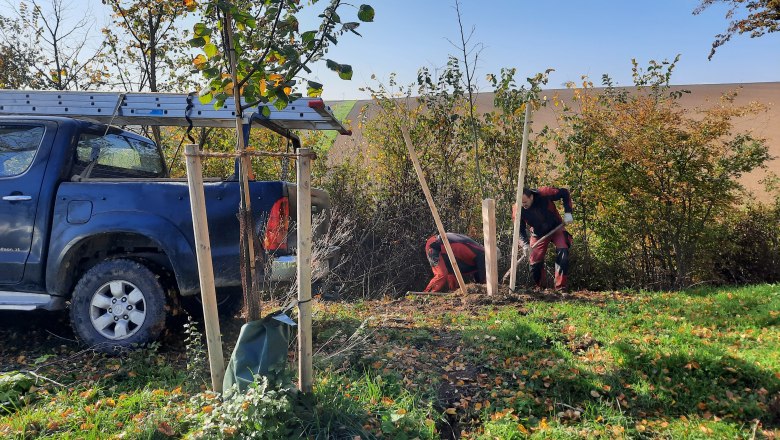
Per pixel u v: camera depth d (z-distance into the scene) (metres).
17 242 4.74
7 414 3.48
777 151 18.12
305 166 3.24
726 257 9.15
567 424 3.62
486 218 6.87
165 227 4.64
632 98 8.78
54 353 4.71
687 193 8.44
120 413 3.43
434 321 5.63
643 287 8.79
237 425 2.99
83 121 5.21
